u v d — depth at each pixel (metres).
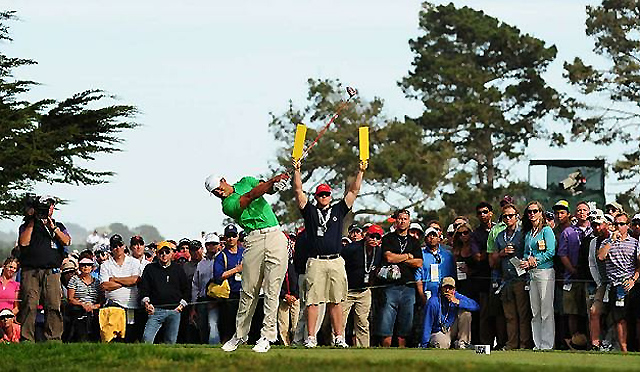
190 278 50.72
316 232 42.47
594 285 45.25
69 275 51.50
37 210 48.25
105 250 57.91
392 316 46.97
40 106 89.44
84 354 35.91
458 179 140.75
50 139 87.12
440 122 143.88
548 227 45.66
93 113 89.06
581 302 45.53
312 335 42.53
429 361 31.72
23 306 48.09
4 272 49.78
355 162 138.12
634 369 30.75
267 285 36.53
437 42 152.12
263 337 36.50
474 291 47.09
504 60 149.88
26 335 48.16
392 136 143.00
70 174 87.62
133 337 50.41
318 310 44.72
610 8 148.00
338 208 42.66
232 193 36.97
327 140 141.25
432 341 46.22
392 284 46.97
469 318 46.41
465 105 141.88
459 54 150.38
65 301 51.22
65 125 89.69
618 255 44.34
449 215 135.75
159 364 33.47
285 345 44.22
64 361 35.28
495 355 36.09
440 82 148.25
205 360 33.25
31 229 48.03
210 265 49.84
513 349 43.78
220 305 48.97
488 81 148.38
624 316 44.25
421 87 148.38
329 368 31.28
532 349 43.56
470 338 46.50
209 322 49.16
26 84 90.75
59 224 48.88
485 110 142.25
